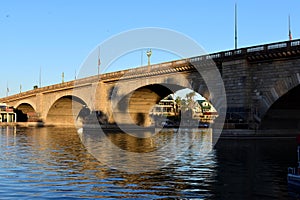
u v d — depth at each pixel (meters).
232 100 59.22
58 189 20.08
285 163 30.09
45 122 122.44
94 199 18.05
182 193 19.33
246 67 57.59
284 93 53.47
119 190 19.95
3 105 141.50
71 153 37.56
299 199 18.20
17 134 74.25
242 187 20.81
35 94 126.00
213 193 19.36
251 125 57.00
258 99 57.00
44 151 39.56
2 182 21.83
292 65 52.53
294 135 61.41
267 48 54.53
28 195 18.66
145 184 21.55
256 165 29.00
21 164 29.25
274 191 19.86
